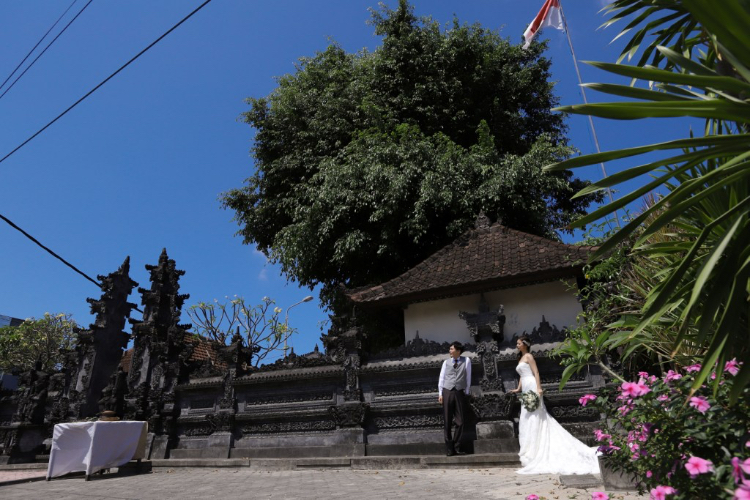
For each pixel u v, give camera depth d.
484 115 16.62
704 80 2.21
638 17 4.10
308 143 16.48
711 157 2.39
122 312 14.73
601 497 2.62
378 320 14.57
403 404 8.24
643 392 2.54
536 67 17.66
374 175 12.78
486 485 5.01
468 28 16.78
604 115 2.38
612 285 6.32
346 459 7.84
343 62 18.66
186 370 10.72
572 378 7.32
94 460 7.51
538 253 9.82
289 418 9.01
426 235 14.23
